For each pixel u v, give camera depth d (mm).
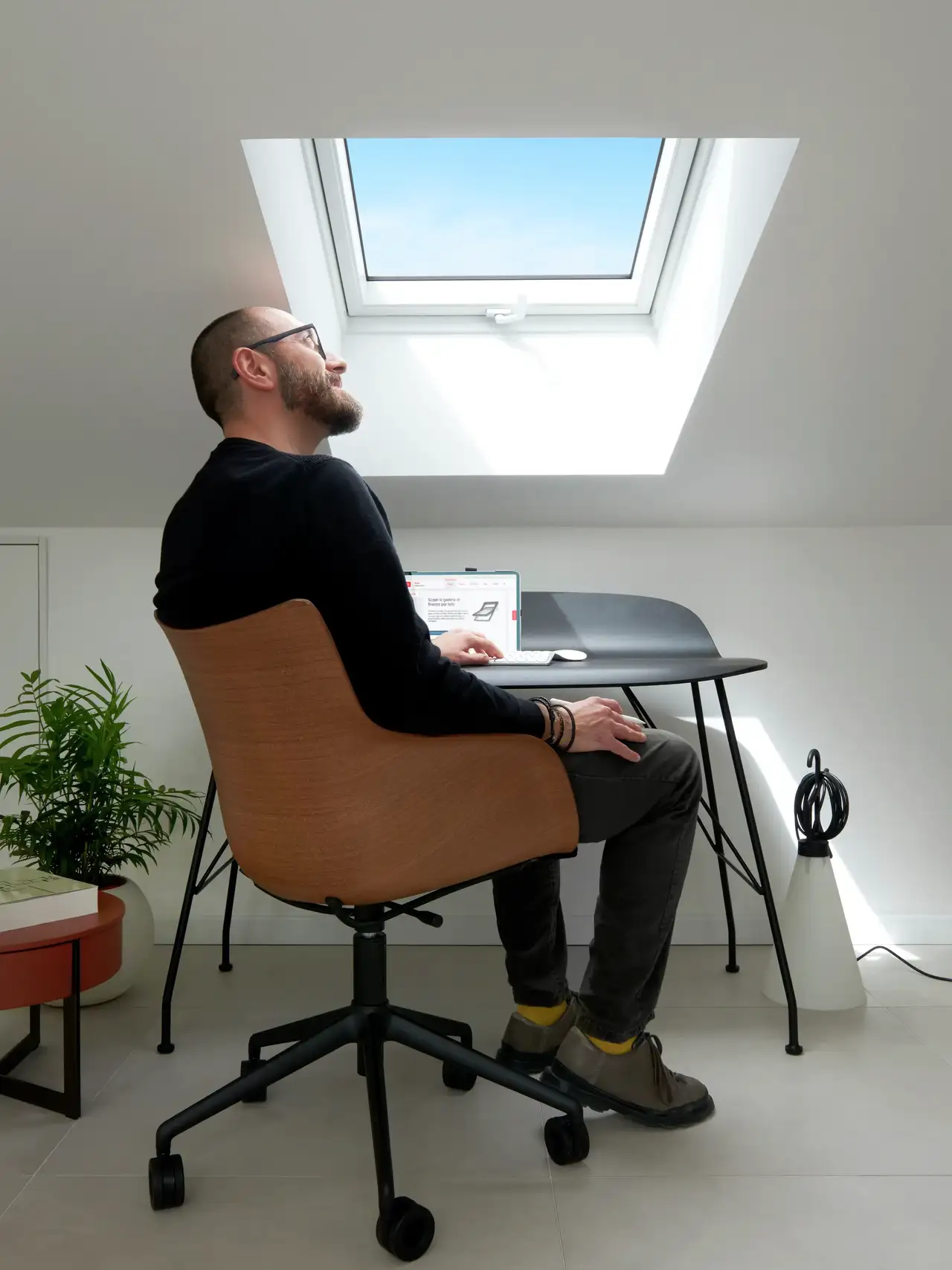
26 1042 1840
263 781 1322
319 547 1260
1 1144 1515
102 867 2242
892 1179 1398
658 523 2564
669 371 2311
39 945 1574
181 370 2010
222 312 1870
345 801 1274
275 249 1749
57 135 1488
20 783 2113
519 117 1500
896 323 1894
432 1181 1399
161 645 2578
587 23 1324
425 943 2555
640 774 1466
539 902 1719
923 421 2164
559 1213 1317
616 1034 1516
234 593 1271
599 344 2422
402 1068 1814
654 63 1395
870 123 1495
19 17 1295
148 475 2359
